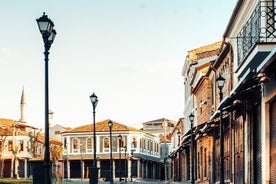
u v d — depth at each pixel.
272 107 16.75
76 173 85.62
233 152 25.83
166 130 115.88
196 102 45.91
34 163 16.16
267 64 13.58
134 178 84.31
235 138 25.34
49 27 15.21
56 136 102.25
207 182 37.38
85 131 85.50
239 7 22.06
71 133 85.88
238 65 20.25
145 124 118.81
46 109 15.07
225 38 27.42
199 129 35.44
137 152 86.19
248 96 19.50
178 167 68.81
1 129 81.12
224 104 20.36
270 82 16.14
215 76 33.66
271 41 17.11
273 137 16.56
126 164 85.25
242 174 22.77
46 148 14.92
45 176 14.84
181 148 56.19
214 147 34.91
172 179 79.00
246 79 15.38
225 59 29.19
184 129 62.72
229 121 27.23
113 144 85.62
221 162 21.08
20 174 80.88
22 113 113.75
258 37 16.80
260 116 18.50
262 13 18.34
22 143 81.50
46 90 15.16
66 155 85.31
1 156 78.94
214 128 32.56
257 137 19.44
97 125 87.44
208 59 48.16
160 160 102.69
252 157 20.12
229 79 27.55
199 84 41.06
